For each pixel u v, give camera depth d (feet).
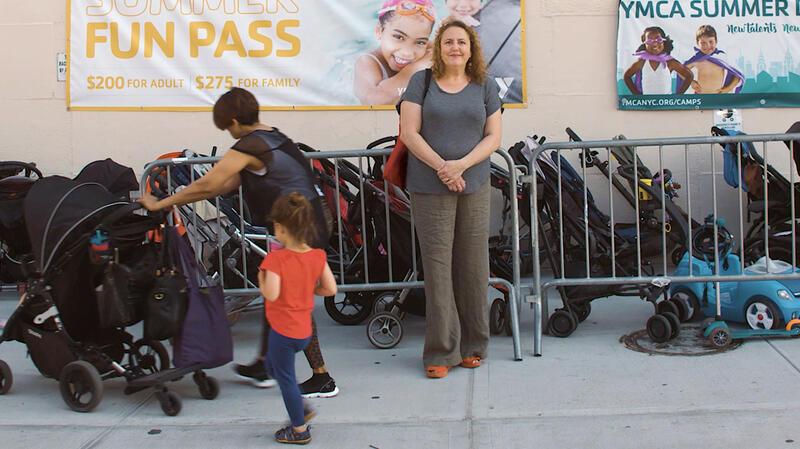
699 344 17.12
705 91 23.48
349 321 20.02
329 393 14.84
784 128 23.43
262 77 24.34
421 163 15.20
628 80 23.63
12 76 24.93
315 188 14.25
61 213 14.37
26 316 14.66
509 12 23.72
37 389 15.85
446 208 15.24
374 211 18.31
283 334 12.48
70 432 13.65
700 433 12.72
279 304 12.53
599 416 13.53
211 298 14.51
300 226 12.50
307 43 24.20
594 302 21.17
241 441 13.10
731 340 17.02
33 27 24.76
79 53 24.64
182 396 15.19
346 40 24.09
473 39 15.21
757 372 15.26
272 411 14.32
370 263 18.86
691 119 23.66
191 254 14.53
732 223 23.76
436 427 13.35
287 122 24.44
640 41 23.49
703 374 15.28
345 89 24.23
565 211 19.38
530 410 13.89
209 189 13.85
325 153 17.58
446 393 14.87
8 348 18.57
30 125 24.99
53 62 24.80
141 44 24.48
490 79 15.66
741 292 17.83
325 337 18.98
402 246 18.10
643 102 23.63
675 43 23.40
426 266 15.52
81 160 24.94
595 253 19.56
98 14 24.52
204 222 18.47
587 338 17.94
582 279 17.40
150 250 14.58
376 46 24.03
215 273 18.72
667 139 17.07
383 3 23.91
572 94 23.89
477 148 15.02
